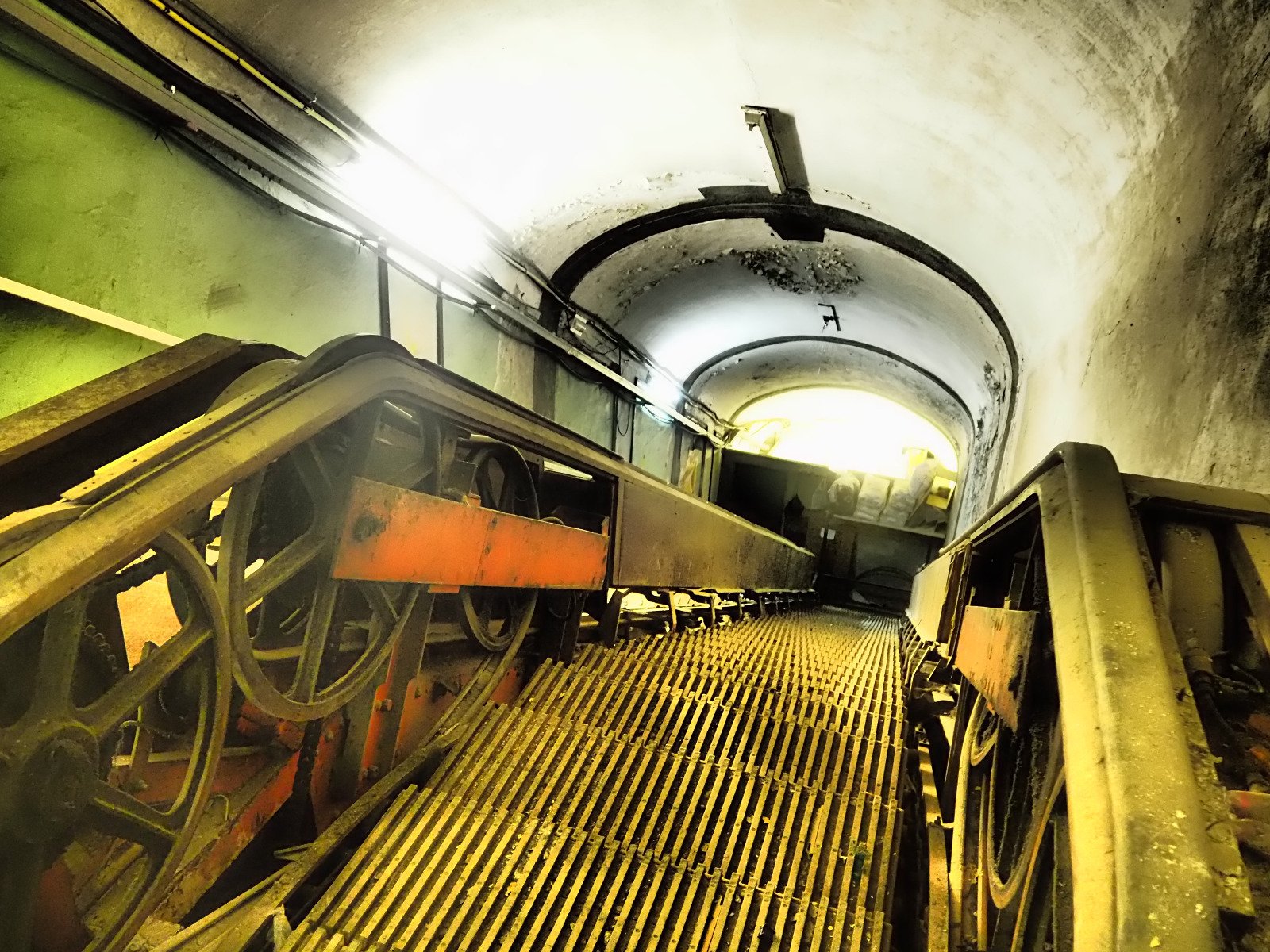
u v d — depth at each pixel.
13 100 2.69
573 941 1.84
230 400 1.67
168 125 3.24
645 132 5.25
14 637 1.30
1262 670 1.18
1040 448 4.77
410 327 5.08
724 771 2.52
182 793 1.53
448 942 1.76
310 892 1.90
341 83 3.79
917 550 14.02
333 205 4.12
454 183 4.89
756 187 6.09
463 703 2.80
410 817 2.13
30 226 2.82
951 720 3.41
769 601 8.66
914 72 3.85
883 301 8.12
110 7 2.75
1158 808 0.82
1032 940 1.23
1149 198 3.06
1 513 1.59
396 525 2.08
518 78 4.42
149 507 1.31
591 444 3.52
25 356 2.85
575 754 2.52
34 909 1.24
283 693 1.99
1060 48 3.10
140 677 1.40
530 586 2.97
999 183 4.38
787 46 4.07
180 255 3.42
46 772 1.21
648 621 4.77
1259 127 2.19
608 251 6.85
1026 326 5.48
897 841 2.28
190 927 1.63
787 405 13.30
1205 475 2.30
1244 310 2.20
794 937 1.92
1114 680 0.97
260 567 1.71
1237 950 0.74
